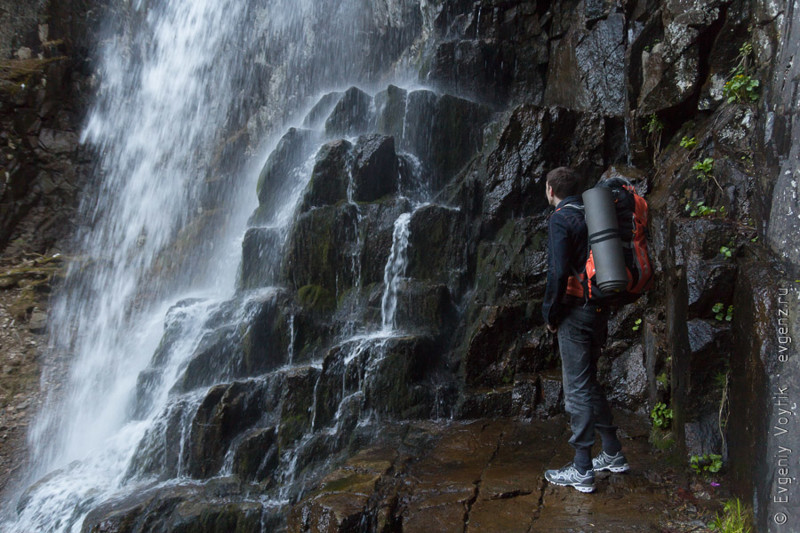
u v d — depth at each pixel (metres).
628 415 4.81
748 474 3.04
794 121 3.14
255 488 4.73
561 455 4.15
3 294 9.05
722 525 2.96
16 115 10.47
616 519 3.16
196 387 5.87
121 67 12.20
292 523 3.64
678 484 3.53
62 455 6.60
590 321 3.31
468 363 5.43
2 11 10.95
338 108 8.16
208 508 4.40
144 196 11.61
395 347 5.26
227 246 9.44
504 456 4.22
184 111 12.11
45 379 7.85
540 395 5.14
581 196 3.39
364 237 6.37
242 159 11.13
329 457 4.88
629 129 5.95
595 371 3.51
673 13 5.42
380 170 6.84
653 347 4.66
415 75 9.18
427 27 9.45
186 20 12.67
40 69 10.88
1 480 6.21
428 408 5.14
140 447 5.39
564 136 6.29
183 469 5.12
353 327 6.01
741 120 4.45
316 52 11.06
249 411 5.26
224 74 12.02
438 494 3.62
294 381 5.21
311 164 7.75
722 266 3.58
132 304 9.45
